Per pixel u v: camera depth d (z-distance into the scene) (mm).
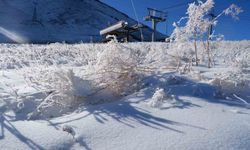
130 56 3799
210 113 2785
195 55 5359
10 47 12133
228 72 3945
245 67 4473
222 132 2404
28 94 3283
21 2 102375
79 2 116188
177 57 4500
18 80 4098
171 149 2197
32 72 4398
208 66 4879
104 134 2441
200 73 4164
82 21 102938
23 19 89812
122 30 21391
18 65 6793
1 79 4199
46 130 2529
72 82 3293
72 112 2980
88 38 69000
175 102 3061
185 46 4559
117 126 2562
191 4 4492
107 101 3264
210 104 3016
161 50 4559
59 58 8023
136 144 2287
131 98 3240
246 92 3424
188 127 2502
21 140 2350
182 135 2373
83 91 3268
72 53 8898
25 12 95750
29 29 82812
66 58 8000
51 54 8984
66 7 109500
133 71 3740
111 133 2453
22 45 14141
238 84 3439
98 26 103438
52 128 2572
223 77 3527
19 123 2686
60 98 3191
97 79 3596
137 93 3377
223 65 5129
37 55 8703
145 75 3912
